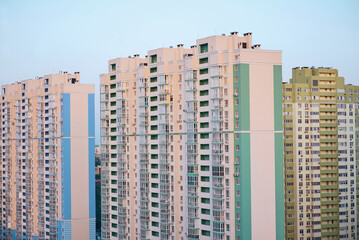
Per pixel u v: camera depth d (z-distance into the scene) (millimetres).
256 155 150750
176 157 171250
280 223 153500
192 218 161375
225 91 154250
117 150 195625
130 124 191000
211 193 156875
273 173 153000
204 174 159750
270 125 153000
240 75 150000
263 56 152375
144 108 183500
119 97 194750
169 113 173625
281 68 155000
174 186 171375
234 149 151625
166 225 172375
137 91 187875
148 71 182750
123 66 195750
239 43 158875
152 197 180125
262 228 151000
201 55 161250
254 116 150875
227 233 152625
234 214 151000
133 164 190375
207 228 158500
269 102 153000
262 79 152250
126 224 191875
